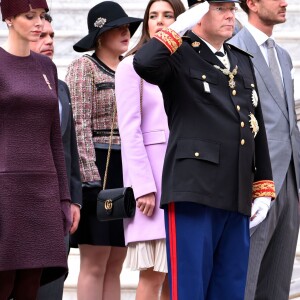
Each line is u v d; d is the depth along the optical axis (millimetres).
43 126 22578
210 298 22828
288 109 27172
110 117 28094
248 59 23797
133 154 26000
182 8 27891
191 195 22125
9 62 22719
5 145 22234
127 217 26172
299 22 42875
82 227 27734
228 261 22797
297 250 32875
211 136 22453
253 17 27531
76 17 42812
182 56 22719
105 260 28109
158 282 26734
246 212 22656
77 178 25734
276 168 26625
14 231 22047
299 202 27500
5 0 22734
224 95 22844
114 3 28875
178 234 22422
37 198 22328
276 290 27016
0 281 22391
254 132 23047
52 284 25031
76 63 28375
